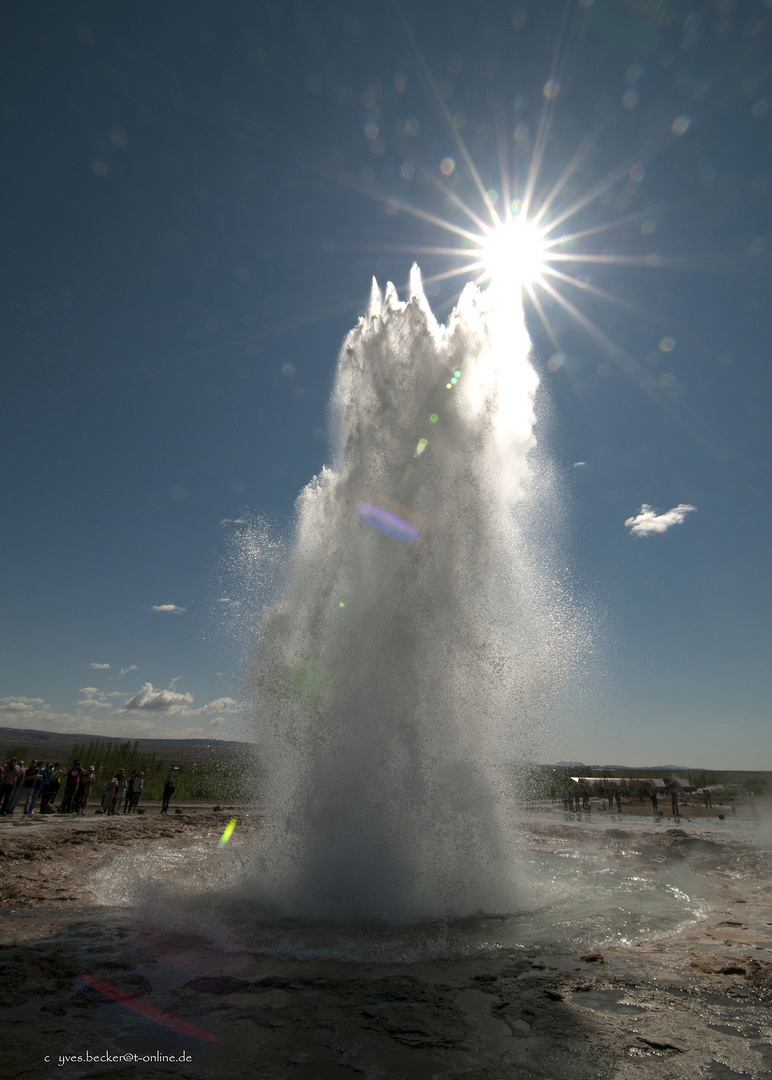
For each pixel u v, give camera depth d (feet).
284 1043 12.54
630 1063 11.76
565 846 45.91
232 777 33.47
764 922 23.47
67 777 67.46
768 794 133.08
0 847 36.63
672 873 35.68
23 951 18.24
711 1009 14.43
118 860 34.60
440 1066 11.60
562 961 18.07
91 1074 11.10
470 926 21.62
